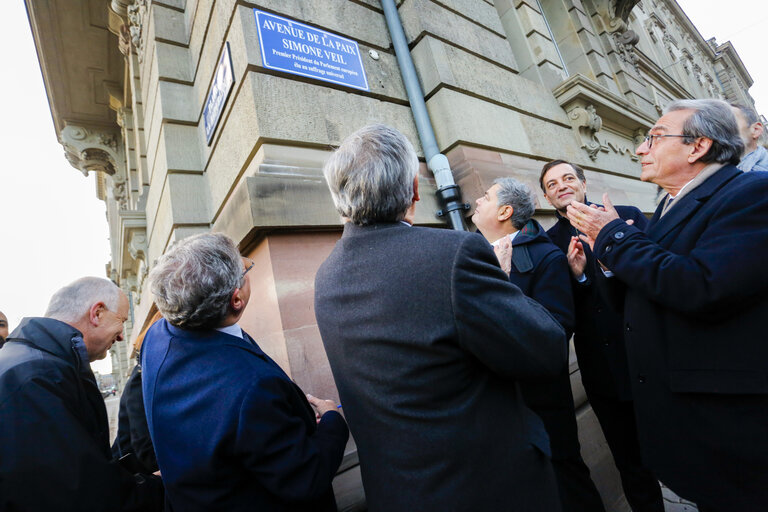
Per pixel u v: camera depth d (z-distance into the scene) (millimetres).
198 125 2781
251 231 1564
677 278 971
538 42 4102
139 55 3898
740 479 943
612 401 1741
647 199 4473
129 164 5734
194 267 959
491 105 2869
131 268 5410
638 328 1188
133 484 1107
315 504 987
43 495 901
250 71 1854
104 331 1363
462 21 3092
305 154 1891
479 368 869
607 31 5832
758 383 894
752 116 1557
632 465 1714
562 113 3766
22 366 1043
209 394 874
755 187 934
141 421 1438
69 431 982
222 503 838
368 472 894
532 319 850
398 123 2420
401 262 852
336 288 945
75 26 5203
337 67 2211
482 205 1688
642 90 5934
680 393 1054
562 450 1462
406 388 821
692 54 14477
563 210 2014
